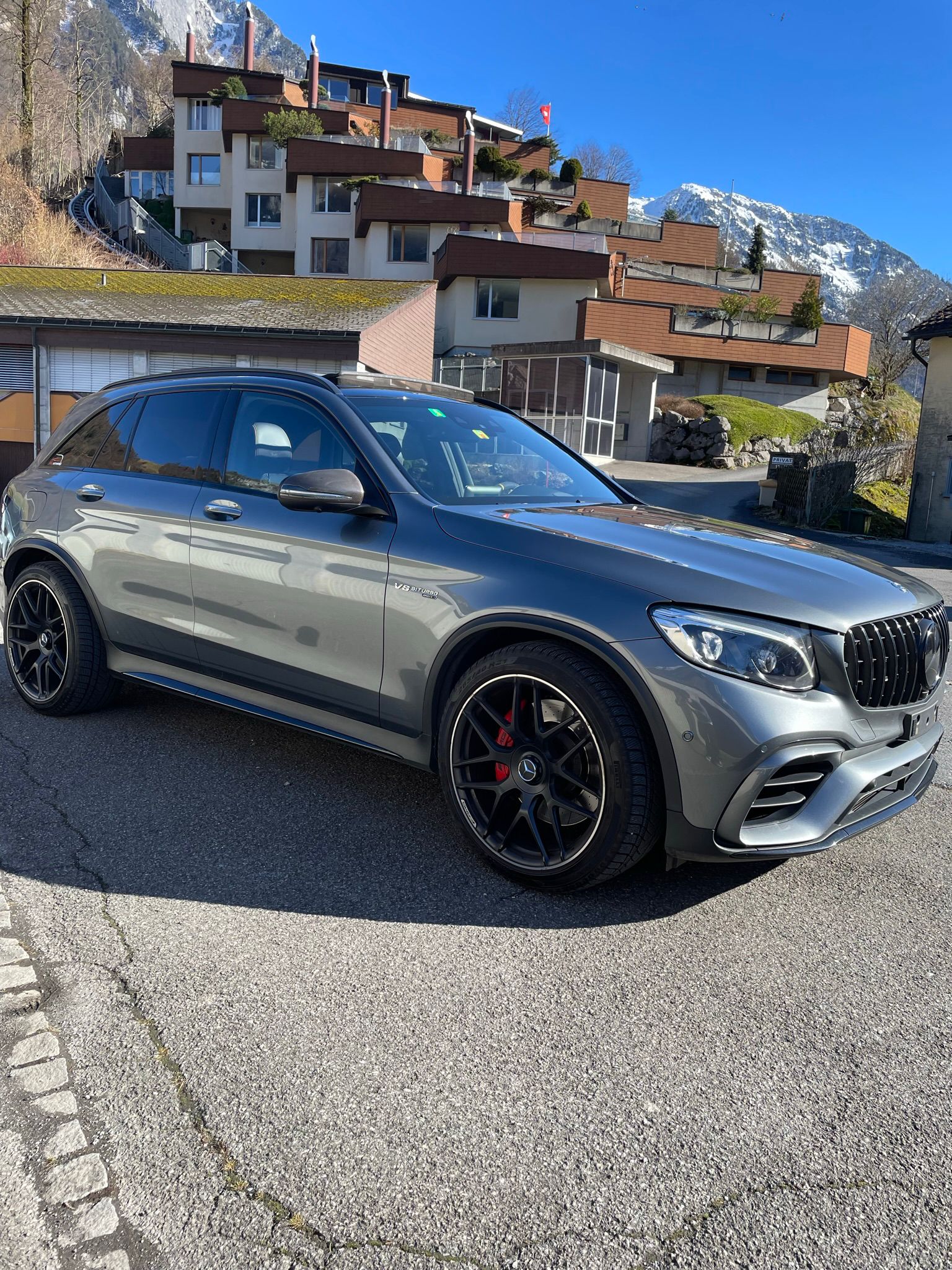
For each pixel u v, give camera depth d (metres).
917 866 3.11
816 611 2.57
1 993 2.17
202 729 4.16
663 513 3.58
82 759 3.72
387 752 3.14
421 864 2.92
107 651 4.13
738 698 2.41
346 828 3.16
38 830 3.05
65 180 66.69
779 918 2.70
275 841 3.04
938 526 20.06
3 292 19.11
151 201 52.16
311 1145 1.73
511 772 2.76
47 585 4.18
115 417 4.28
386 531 3.08
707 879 2.94
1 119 50.12
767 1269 1.50
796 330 38.56
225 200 47.75
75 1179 1.62
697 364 39.72
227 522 3.51
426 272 37.00
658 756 2.51
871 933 2.63
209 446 3.78
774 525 19.95
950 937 2.63
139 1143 1.71
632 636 2.52
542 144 51.97
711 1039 2.11
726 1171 1.71
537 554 2.79
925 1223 1.60
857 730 2.58
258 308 18.06
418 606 2.94
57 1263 1.46
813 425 36.31
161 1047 1.99
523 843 2.83
